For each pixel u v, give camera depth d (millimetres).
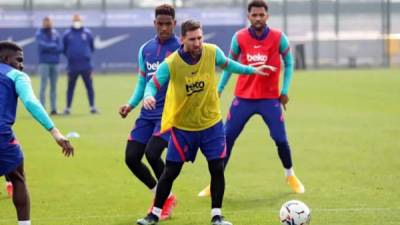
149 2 130875
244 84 32125
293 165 38281
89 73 63312
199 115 25516
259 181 34562
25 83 23406
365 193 31422
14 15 113625
